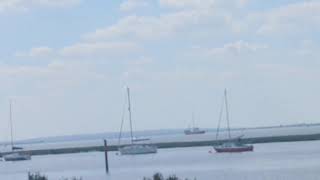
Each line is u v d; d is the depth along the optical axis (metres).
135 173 137.00
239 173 125.06
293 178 108.75
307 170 122.69
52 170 163.88
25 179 137.12
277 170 126.69
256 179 111.00
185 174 128.12
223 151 198.25
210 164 155.12
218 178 116.38
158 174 100.12
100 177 130.50
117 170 149.25
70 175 140.50
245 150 197.62
